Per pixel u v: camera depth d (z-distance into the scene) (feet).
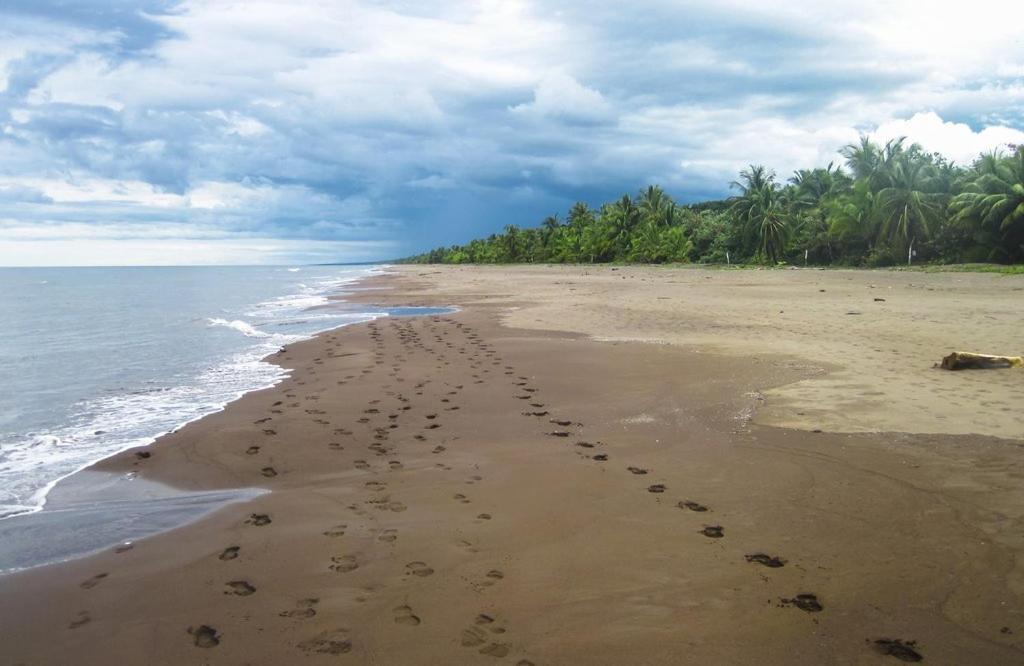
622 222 264.31
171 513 16.08
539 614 10.74
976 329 42.60
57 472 19.54
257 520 15.37
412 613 10.89
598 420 23.99
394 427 23.56
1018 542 12.60
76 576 12.69
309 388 30.99
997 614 10.25
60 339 54.08
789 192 200.44
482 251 408.87
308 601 11.41
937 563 11.99
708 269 174.50
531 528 14.38
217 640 10.26
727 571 12.07
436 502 16.14
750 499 15.71
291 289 148.77
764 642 9.77
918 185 147.33
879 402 24.29
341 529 14.62
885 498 15.26
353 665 9.46
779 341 40.93
